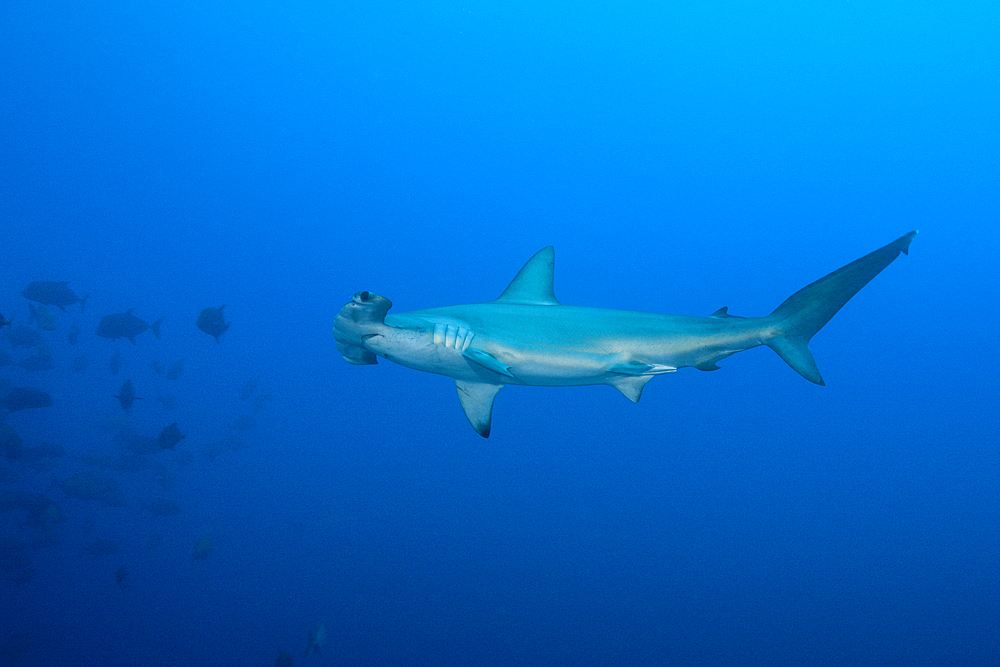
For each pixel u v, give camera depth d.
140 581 13.63
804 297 2.44
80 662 9.95
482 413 2.24
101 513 16.59
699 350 2.34
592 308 2.35
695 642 13.34
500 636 12.73
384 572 15.49
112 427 10.53
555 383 2.20
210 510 18.70
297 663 10.84
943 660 12.98
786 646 13.38
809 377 2.36
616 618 14.23
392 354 1.99
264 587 13.95
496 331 2.09
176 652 10.72
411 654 11.70
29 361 9.95
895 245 2.36
